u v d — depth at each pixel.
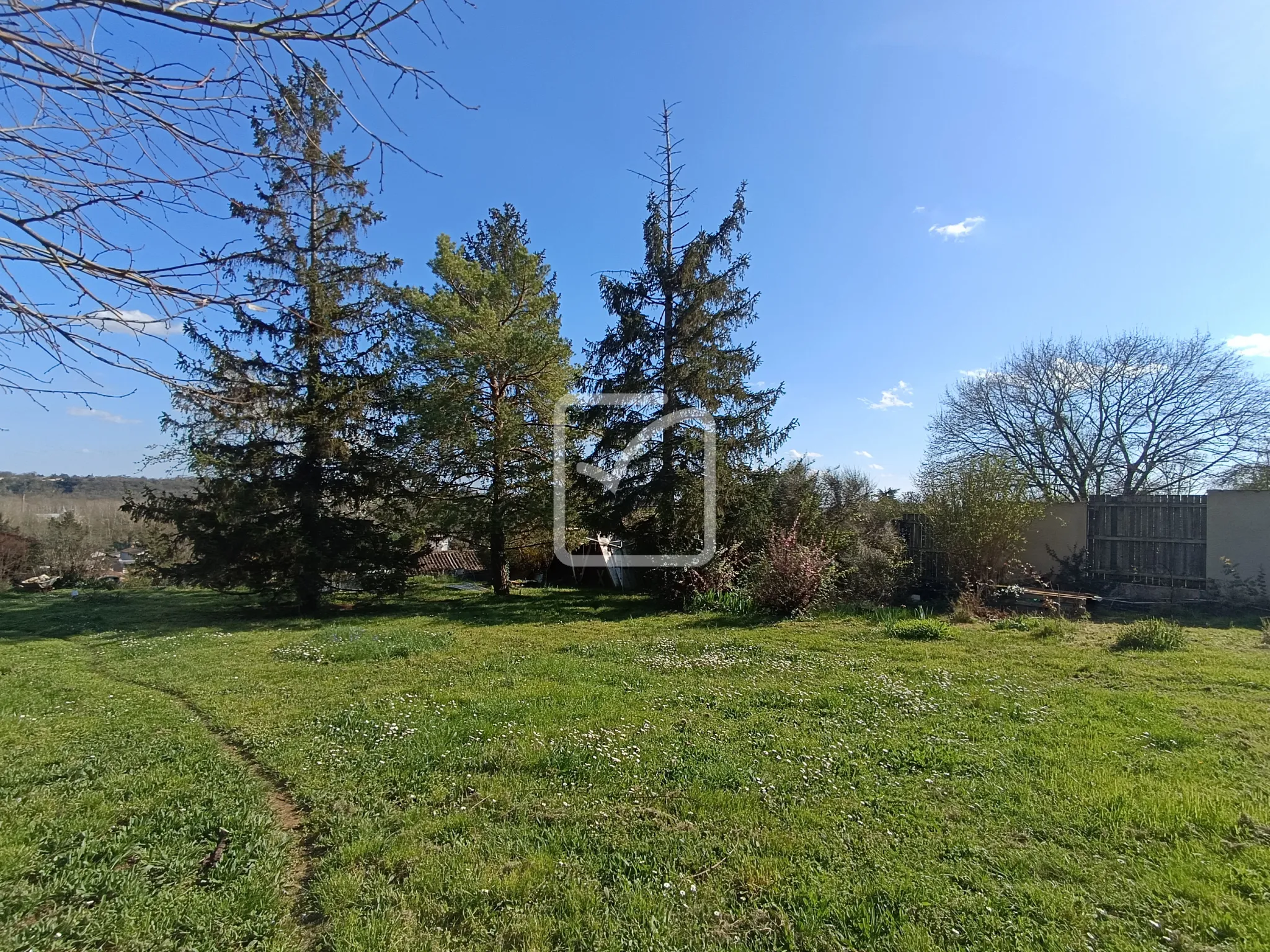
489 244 17.94
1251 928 2.45
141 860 3.08
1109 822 3.30
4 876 2.91
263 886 2.86
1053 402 22.06
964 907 2.62
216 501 12.94
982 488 12.43
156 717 5.66
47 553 22.88
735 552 13.73
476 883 2.85
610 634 10.12
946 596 12.84
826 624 10.22
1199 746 4.36
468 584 21.33
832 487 15.29
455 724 5.11
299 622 12.55
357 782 4.02
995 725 4.88
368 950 2.42
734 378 14.50
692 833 3.27
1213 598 11.16
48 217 2.04
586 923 2.58
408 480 15.05
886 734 4.68
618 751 4.39
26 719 5.62
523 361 14.80
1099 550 12.71
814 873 2.89
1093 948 2.37
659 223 14.84
